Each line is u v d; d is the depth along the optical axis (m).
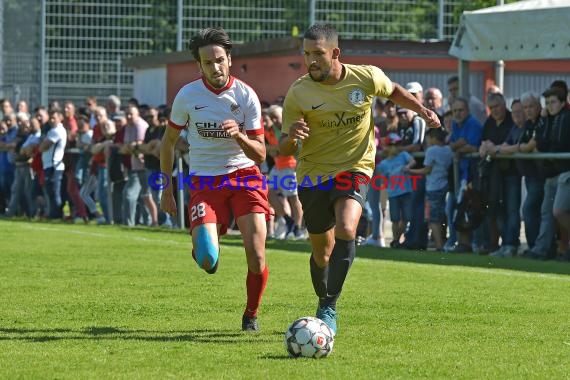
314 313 18.03
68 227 39.62
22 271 24.33
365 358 13.88
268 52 47.53
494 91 31.94
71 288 21.30
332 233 16.14
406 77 45.72
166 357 13.92
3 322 17.02
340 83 15.68
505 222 29.67
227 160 16.27
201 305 18.97
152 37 52.91
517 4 32.44
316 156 15.88
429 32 50.69
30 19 53.88
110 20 52.97
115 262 26.44
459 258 28.83
